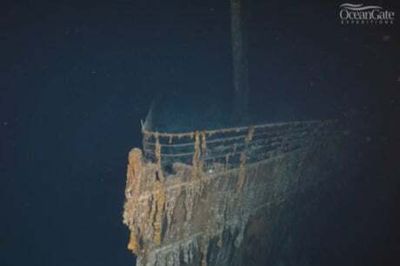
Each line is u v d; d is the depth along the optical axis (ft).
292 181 38.58
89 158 88.63
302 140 40.32
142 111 107.34
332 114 75.31
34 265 57.06
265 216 34.55
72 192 75.31
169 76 115.44
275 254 36.06
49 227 64.90
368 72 88.79
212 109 82.58
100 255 57.00
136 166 21.77
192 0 131.13
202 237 27.68
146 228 23.16
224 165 28.48
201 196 26.81
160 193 23.53
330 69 93.81
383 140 58.03
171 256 25.52
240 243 31.30
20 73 127.34
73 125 104.99
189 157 32.78
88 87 119.55
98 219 66.18
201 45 127.54
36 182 78.48
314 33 103.60
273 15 110.32
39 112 110.63
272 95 86.63
